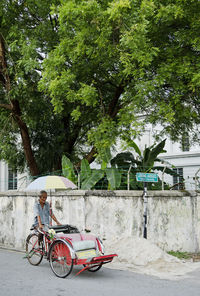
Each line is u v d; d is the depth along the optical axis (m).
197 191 9.94
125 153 12.48
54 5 10.80
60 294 5.36
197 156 21.28
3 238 11.46
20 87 11.61
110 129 9.95
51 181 7.92
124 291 5.58
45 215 7.77
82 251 6.59
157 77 9.62
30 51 10.90
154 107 10.62
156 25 10.48
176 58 10.38
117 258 7.93
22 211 10.84
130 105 9.66
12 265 7.79
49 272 7.04
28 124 13.31
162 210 9.36
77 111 10.49
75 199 9.53
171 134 14.26
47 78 10.29
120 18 9.02
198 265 7.76
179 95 9.77
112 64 11.14
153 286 5.93
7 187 21.81
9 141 14.87
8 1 12.31
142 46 9.12
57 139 14.14
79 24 9.54
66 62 11.23
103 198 9.23
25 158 15.12
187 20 10.64
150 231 9.14
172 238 9.41
